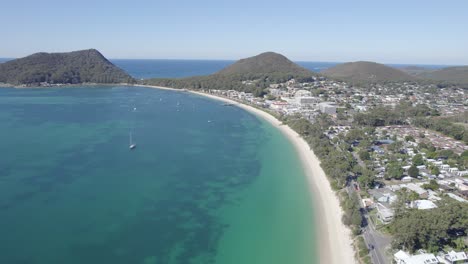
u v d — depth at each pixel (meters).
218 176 135.88
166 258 81.50
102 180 125.81
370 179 121.88
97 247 84.19
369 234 92.81
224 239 90.88
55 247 83.06
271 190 123.19
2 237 85.94
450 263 77.94
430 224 83.81
